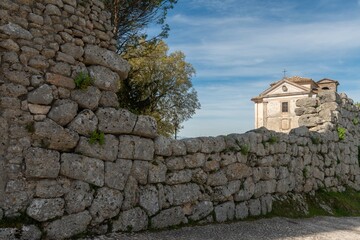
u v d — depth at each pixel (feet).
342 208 43.70
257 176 34.37
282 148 38.75
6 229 17.56
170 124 87.97
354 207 45.80
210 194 29.25
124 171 23.25
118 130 23.15
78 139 21.02
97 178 21.68
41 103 19.80
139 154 24.26
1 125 18.25
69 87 21.24
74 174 20.61
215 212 29.32
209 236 24.66
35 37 20.01
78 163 20.83
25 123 19.12
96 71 22.74
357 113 59.41
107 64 23.45
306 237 27.30
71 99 21.25
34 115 19.52
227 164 31.22
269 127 134.92
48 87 20.13
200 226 27.20
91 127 21.72
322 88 140.15
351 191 52.08
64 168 20.20
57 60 20.85
